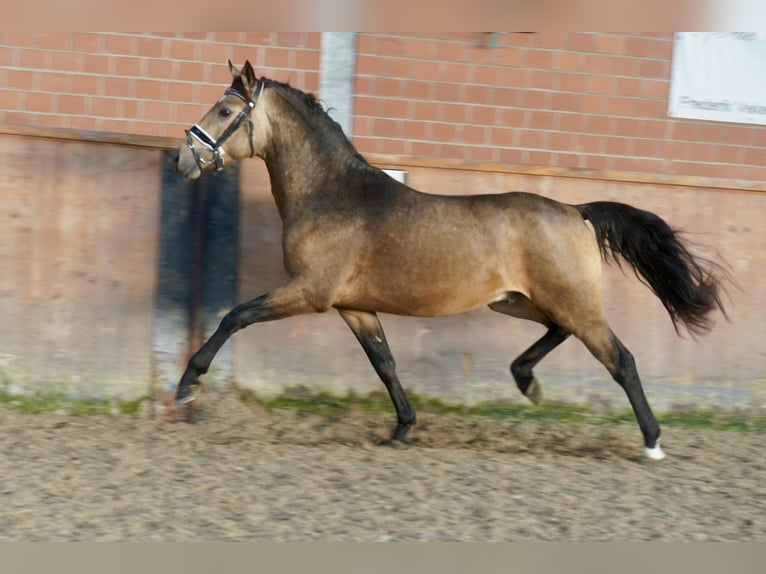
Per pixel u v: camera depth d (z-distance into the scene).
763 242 8.98
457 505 6.04
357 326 7.59
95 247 8.28
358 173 7.29
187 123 9.03
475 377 8.72
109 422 7.97
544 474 6.81
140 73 8.98
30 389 8.24
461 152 9.34
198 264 8.37
